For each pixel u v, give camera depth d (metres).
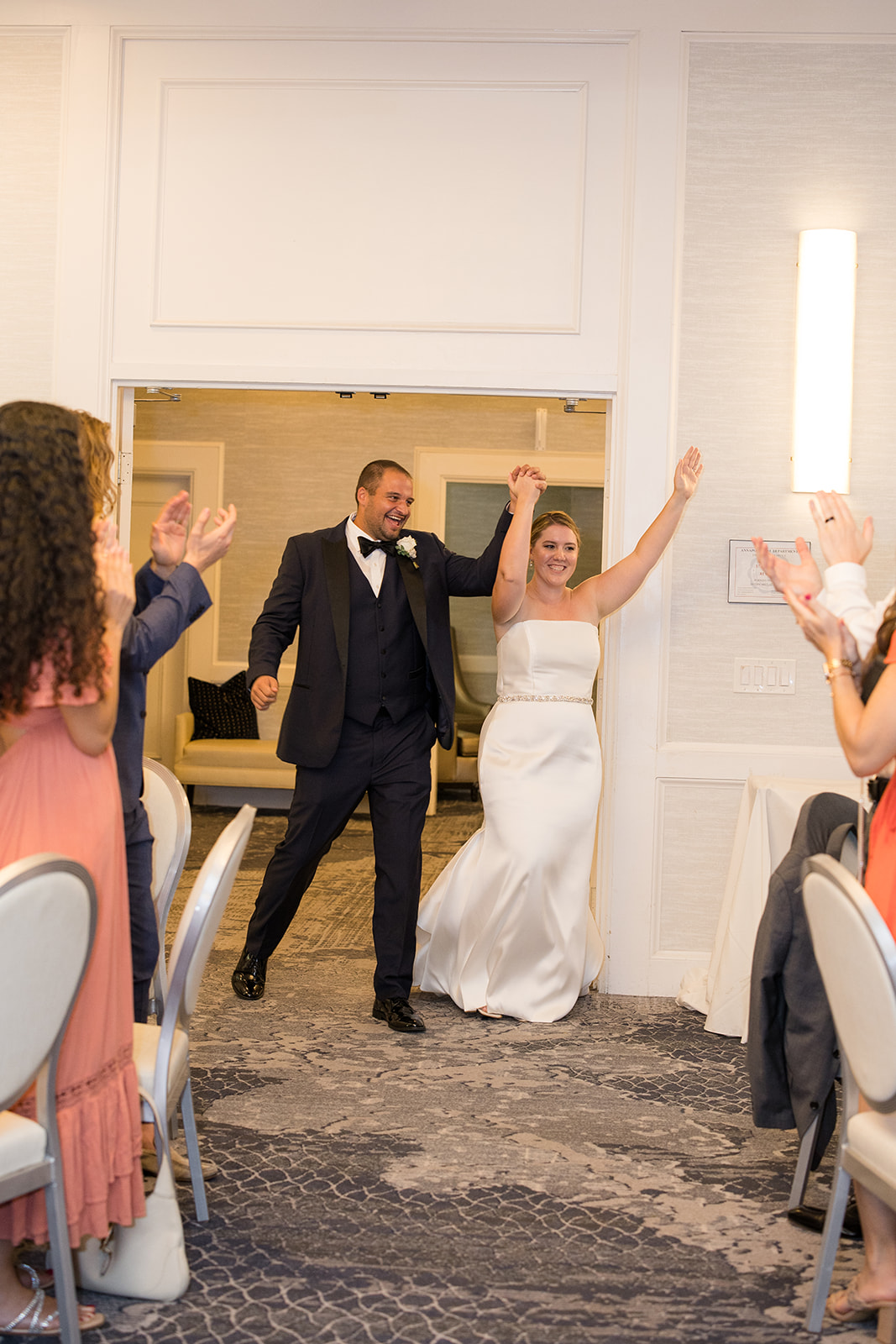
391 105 3.95
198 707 8.12
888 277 3.92
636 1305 2.03
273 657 3.59
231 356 4.00
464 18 3.89
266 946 3.80
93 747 1.89
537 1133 2.77
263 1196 2.40
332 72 3.94
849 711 1.95
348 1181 2.48
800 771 3.95
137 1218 2.00
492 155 3.95
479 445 8.64
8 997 1.56
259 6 3.92
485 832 3.78
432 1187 2.47
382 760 3.59
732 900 3.60
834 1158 2.68
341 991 3.88
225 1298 2.02
